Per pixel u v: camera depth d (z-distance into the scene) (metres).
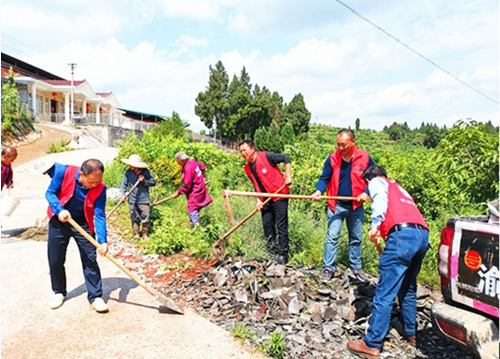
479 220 3.01
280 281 4.20
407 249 3.12
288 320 3.57
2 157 6.17
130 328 3.42
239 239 5.50
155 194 9.41
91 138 27.66
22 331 3.33
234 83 50.41
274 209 5.27
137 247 6.02
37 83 31.88
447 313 2.68
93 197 3.66
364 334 3.40
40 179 12.62
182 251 5.65
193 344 3.18
